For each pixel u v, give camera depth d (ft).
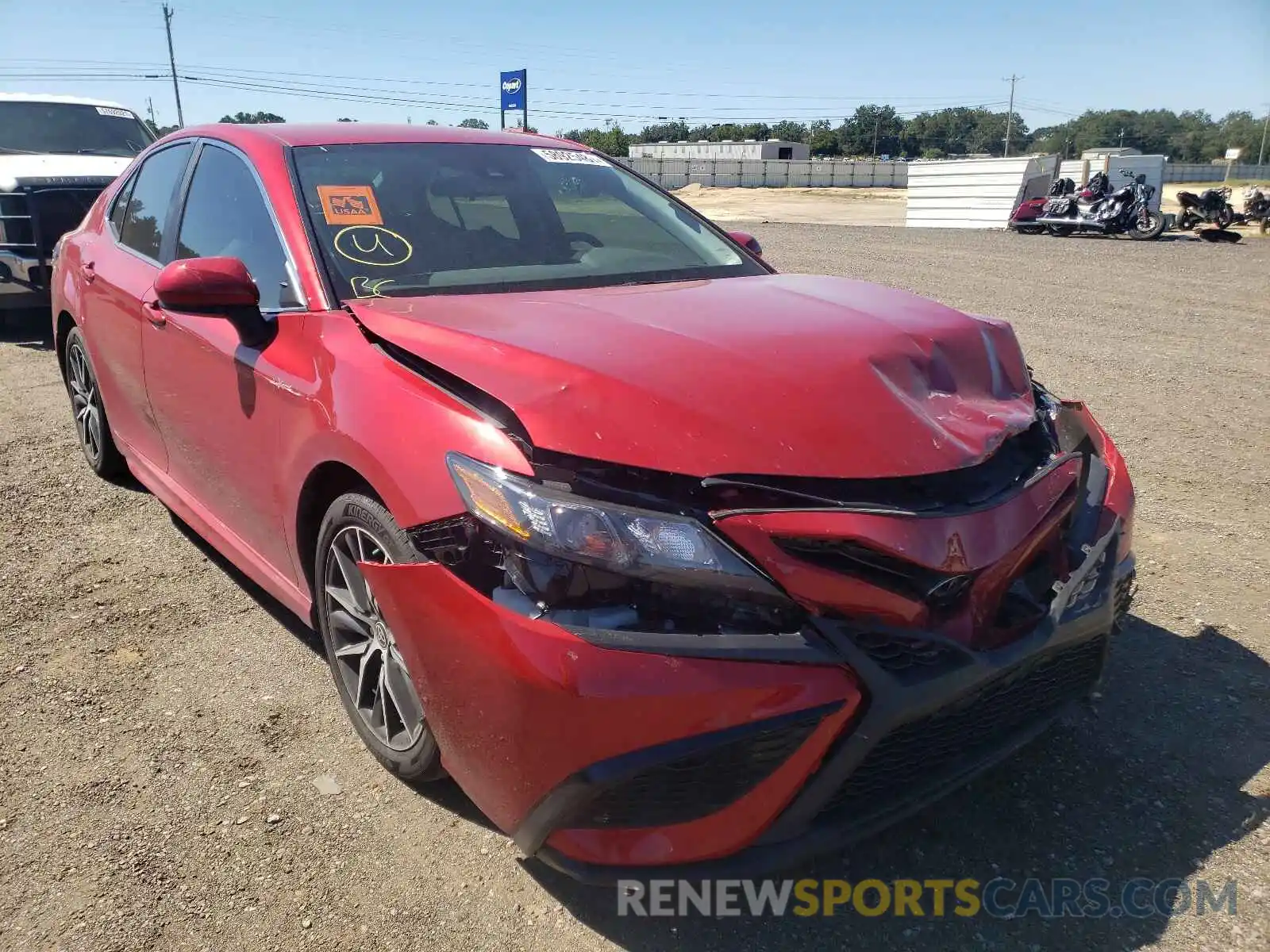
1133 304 34.73
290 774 8.84
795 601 6.32
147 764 8.96
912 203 79.71
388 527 7.51
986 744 7.34
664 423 6.69
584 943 7.01
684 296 9.19
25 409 20.36
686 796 6.27
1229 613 11.55
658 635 6.18
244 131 11.48
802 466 6.59
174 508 12.51
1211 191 64.13
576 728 6.17
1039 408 8.75
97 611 11.82
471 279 9.68
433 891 7.48
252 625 11.51
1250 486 15.76
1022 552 7.06
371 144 11.12
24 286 25.14
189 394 10.87
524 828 6.68
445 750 7.22
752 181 197.47
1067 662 7.63
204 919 7.20
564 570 6.31
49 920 7.19
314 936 7.06
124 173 14.84
